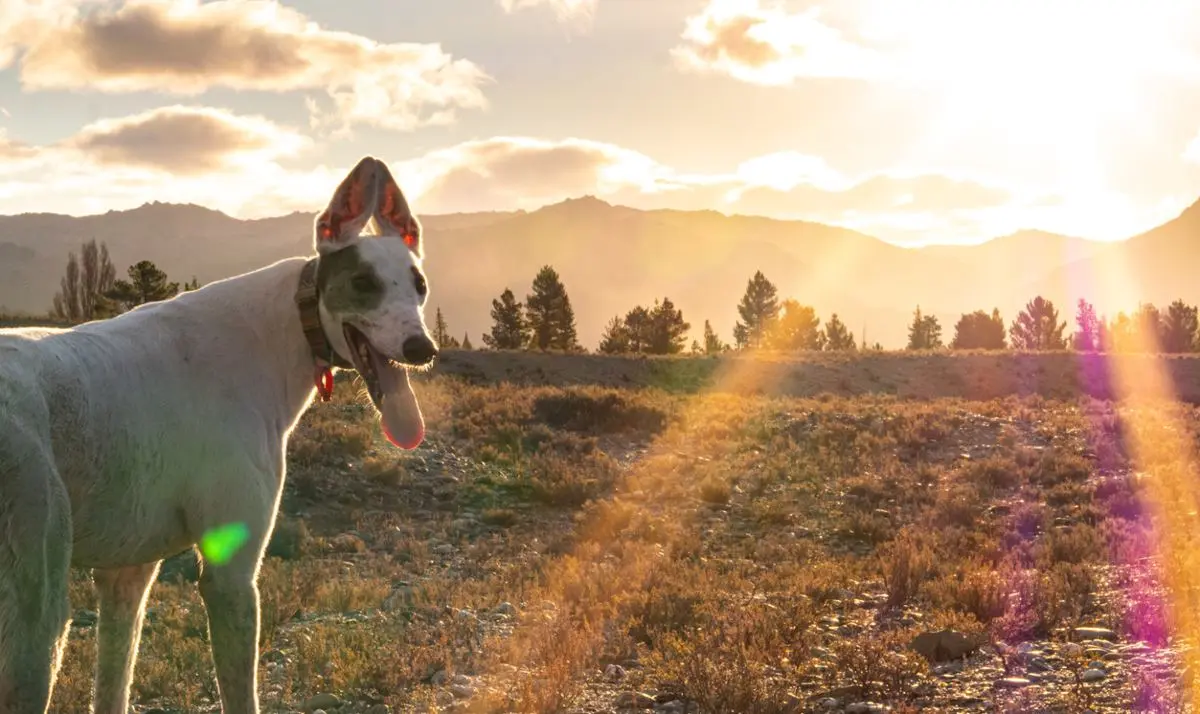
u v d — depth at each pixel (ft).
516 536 52.21
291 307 15.16
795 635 28.02
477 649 27.53
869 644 24.99
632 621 30.50
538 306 304.71
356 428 65.77
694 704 22.44
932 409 93.04
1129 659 23.40
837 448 74.74
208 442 13.83
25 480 11.13
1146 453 70.49
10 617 10.94
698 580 37.65
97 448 12.50
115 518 12.94
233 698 14.08
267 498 14.53
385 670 24.99
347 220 15.01
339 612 34.12
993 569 39.19
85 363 12.78
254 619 14.16
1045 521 51.49
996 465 65.31
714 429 80.64
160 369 13.73
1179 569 33.73
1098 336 322.96
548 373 144.56
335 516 53.16
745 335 354.13
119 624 14.67
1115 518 50.65
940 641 25.46
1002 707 20.54
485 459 66.69
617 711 22.27
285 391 15.17
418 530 51.90
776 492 62.39
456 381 100.68
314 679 24.91
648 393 108.37
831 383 150.51
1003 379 155.43
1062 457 68.49
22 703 10.79
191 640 27.30
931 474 65.26
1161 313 333.62
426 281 15.33
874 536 51.19
